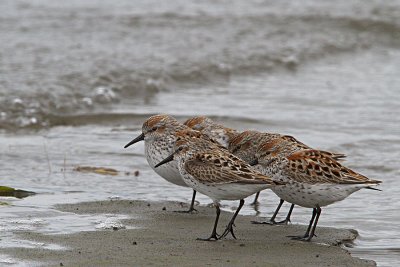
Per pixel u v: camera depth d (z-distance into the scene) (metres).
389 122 19.09
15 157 15.71
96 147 16.72
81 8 29.59
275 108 20.20
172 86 22.11
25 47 23.62
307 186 11.30
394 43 29.88
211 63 23.89
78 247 10.59
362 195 13.91
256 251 10.79
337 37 29.33
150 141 13.55
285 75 24.28
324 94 21.89
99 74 21.45
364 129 18.44
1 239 10.83
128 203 13.03
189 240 11.17
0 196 13.20
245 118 19.06
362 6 33.81
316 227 12.09
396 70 25.53
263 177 10.80
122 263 10.00
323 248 11.06
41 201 12.94
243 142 13.13
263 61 25.06
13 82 20.09
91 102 19.88
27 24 26.62
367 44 29.23
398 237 11.80
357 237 11.77
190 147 11.73
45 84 20.17
